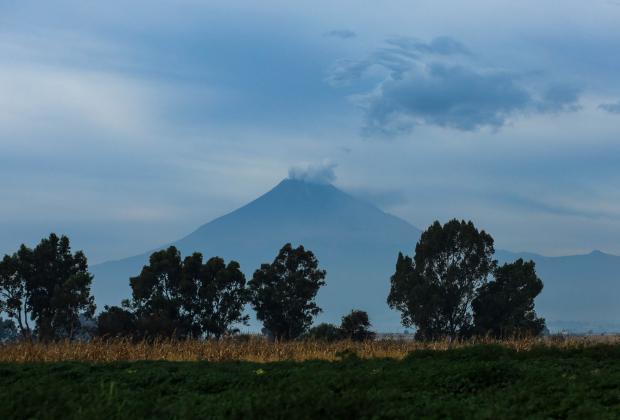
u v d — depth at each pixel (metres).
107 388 17.92
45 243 64.81
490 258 68.94
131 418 13.12
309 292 69.44
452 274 67.44
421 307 67.50
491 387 16.19
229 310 65.69
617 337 36.06
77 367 24.25
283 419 12.60
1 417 13.81
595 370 19.56
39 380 19.84
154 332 59.53
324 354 33.78
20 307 63.44
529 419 12.30
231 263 66.25
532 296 67.75
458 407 12.96
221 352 33.97
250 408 13.15
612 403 14.09
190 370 23.14
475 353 24.58
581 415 12.38
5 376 22.70
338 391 15.91
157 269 65.31
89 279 63.03
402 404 13.45
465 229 68.88
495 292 68.44
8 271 62.72
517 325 65.56
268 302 69.56
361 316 63.03
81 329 63.03
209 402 14.82
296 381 17.08
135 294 64.75
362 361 24.92
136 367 25.06
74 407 14.12
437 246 69.12
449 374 17.44
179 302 64.25
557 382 15.46
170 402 15.66
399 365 22.81
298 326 70.06
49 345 33.97
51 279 64.19
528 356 24.20
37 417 13.70
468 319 68.19
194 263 65.88
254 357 33.47
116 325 61.19
